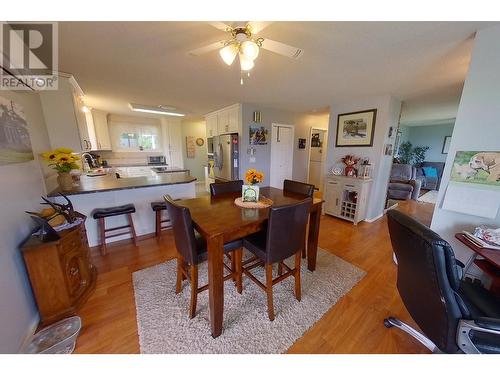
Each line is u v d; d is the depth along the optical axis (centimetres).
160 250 248
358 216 342
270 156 463
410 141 714
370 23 138
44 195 195
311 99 354
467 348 88
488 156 147
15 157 143
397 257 120
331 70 223
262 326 145
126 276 199
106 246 257
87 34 153
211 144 513
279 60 199
